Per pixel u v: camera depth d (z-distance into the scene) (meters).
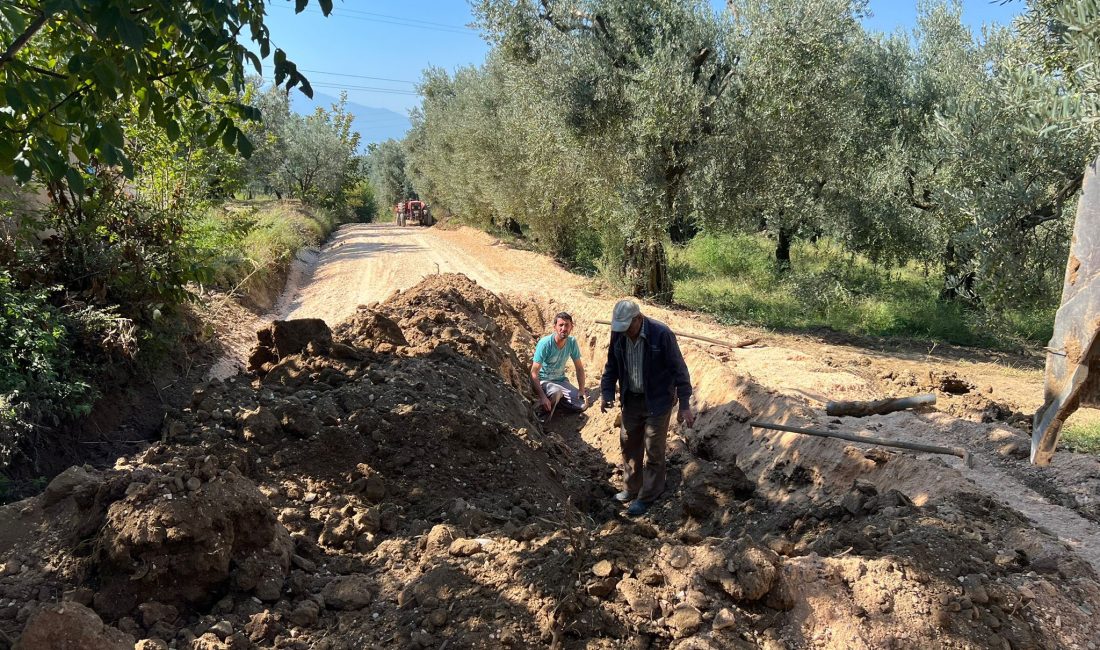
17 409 4.93
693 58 13.46
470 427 5.51
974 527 3.96
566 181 16.64
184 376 7.75
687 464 5.82
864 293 15.65
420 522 4.47
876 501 4.39
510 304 12.65
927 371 10.21
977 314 13.30
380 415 5.47
